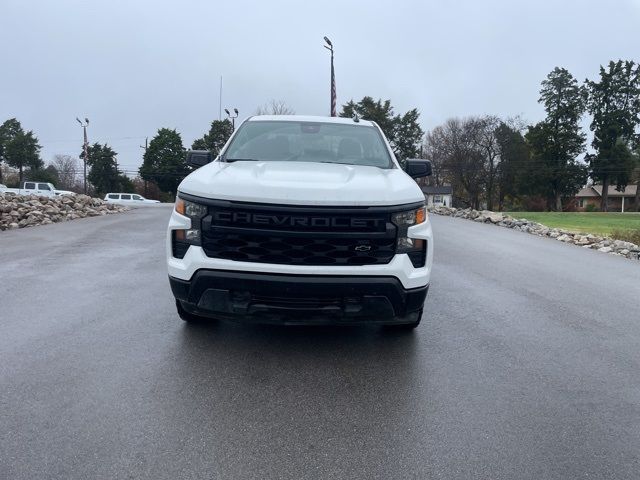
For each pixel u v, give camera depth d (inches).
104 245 359.3
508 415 126.0
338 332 182.2
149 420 118.8
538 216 1729.8
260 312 148.9
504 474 102.2
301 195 146.6
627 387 143.9
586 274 307.1
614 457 109.3
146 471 100.0
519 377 148.6
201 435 113.4
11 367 144.7
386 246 150.3
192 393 132.9
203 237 150.5
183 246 155.0
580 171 2864.2
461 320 201.2
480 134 3046.3
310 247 147.2
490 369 153.8
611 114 2866.6
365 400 132.0
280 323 151.6
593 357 165.9
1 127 2935.5
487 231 537.6
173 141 2721.5
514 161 2967.5
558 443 114.0
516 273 301.1
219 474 100.0
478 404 131.3
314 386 139.2
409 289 152.3
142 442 109.9
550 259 360.8
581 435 117.6
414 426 119.9
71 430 113.3
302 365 152.9
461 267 314.8
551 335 186.7
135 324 184.1
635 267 340.5
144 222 525.3
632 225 1209.4
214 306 150.4
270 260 147.6
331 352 163.6
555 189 2903.5
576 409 130.1
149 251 337.4
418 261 156.3
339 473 101.5
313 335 178.5
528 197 3006.9
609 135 2883.9
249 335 176.4
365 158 205.5
